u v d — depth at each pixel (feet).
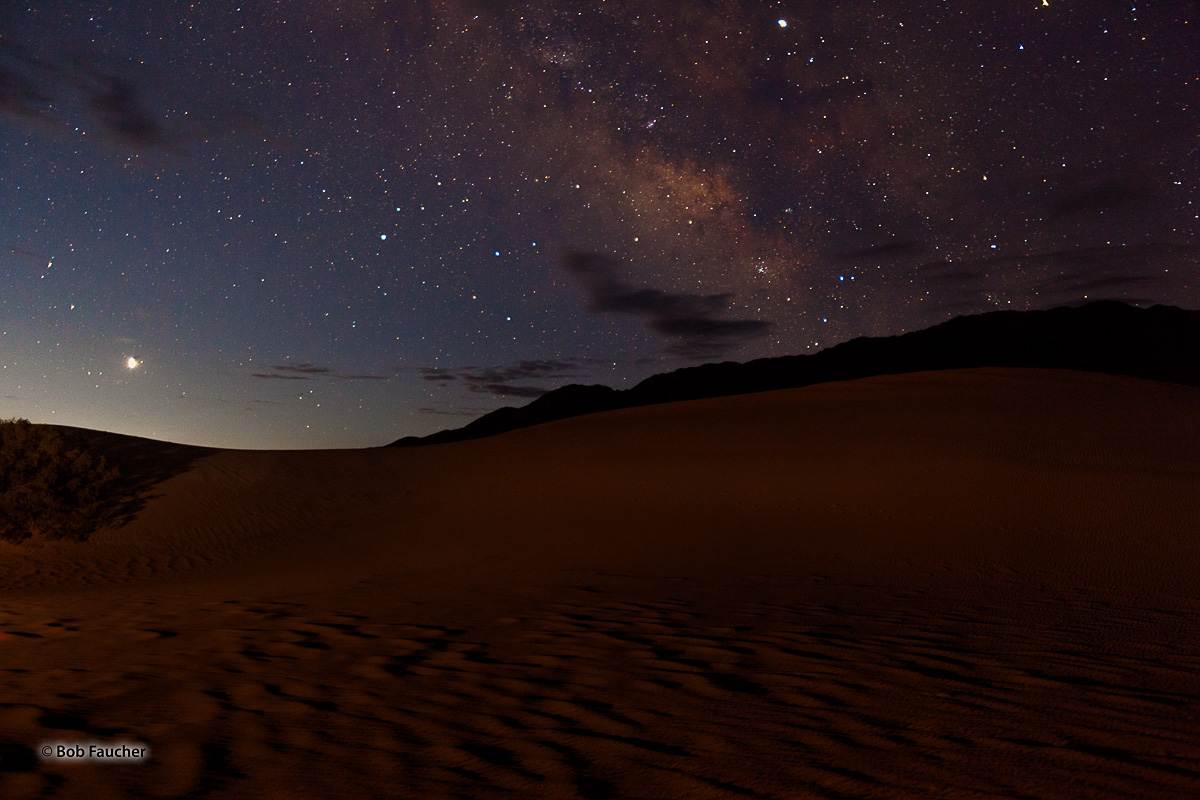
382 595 26.40
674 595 25.68
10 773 8.69
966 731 10.75
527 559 36.96
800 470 54.90
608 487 55.57
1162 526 38.99
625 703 12.48
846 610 22.54
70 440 68.80
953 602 24.29
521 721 11.41
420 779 8.82
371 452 80.28
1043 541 37.17
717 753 9.85
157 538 50.93
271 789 8.41
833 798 8.21
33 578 42.04
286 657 16.14
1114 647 17.02
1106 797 8.15
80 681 13.84
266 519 55.88
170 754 9.58
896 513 44.09
